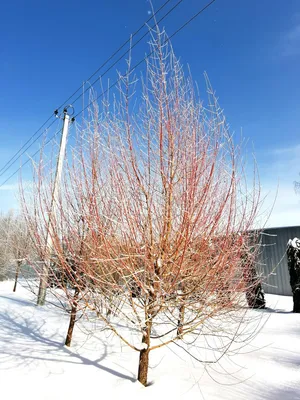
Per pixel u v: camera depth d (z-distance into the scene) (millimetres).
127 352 3645
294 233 10844
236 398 2475
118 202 2580
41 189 3283
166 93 2777
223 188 2859
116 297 2711
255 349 3936
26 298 8016
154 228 2652
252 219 2932
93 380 2758
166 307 2609
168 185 2588
